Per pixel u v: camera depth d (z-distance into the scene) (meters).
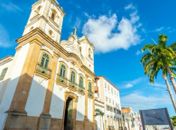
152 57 20.88
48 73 15.53
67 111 19.11
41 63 14.99
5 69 16.62
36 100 13.20
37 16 18.91
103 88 33.09
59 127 15.10
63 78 18.00
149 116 18.02
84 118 20.31
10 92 12.73
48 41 16.66
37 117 12.86
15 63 14.95
